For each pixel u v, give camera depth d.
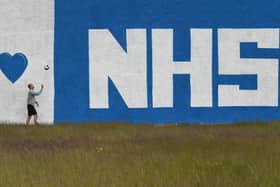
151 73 89.50
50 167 37.59
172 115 89.69
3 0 88.75
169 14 89.38
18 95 89.25
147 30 89.38
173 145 51.47
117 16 89.31
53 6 89.00
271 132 68.12
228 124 84.62
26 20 88.88
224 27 89.56
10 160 41.31
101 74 89.38
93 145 53.00
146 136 62.94
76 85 89.38
